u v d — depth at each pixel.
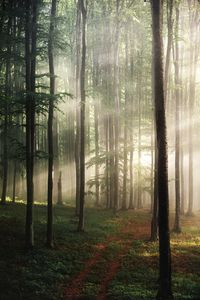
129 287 15.20
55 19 19.78
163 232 13.45
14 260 16.95
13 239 19.53
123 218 30.11
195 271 17.59
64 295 14.17
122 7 31.12
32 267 16.48
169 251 13.47
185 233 25.48
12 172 35.91
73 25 36.91
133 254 20.08
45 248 19.31
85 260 18.72
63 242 20.81
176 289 15.00
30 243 18.72
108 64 36.06
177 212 26.05
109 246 21.36
